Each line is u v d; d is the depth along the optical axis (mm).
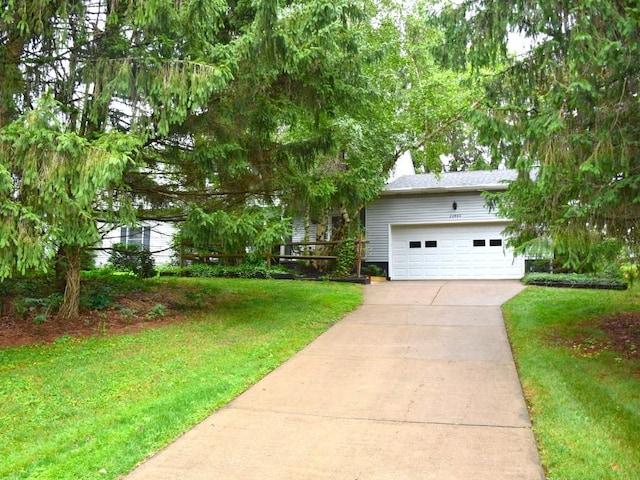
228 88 8062
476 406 4992
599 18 5211
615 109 5402
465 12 6242
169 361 6410
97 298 9172
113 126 7660
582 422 4367
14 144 5766
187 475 3629
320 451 4020
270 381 5875
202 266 16578
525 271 16938
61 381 5562
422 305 11148
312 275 16703
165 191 9398
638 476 3439
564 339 7477
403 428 4465
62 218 6238
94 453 3879
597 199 5398
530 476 3566
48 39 7090
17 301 8336
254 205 9039
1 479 3486
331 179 9664
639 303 9961
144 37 7309
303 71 8352
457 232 17859
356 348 7445
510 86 6492
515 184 6672
